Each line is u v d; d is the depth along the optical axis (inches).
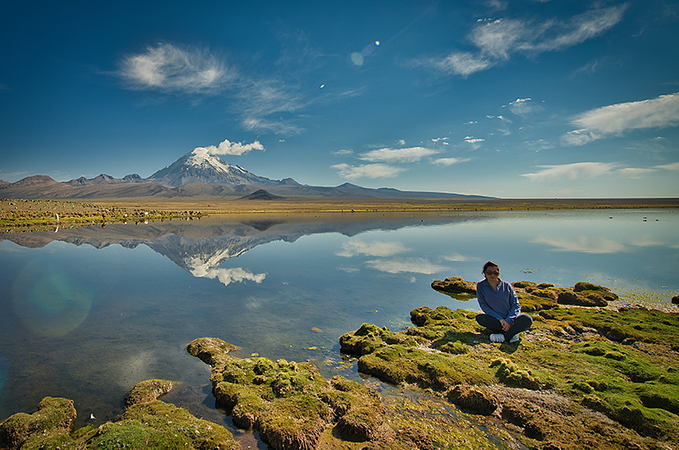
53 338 455.2
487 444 248.5
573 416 270.8
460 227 2169.0
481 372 343.9
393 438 251.3
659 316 513.3
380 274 861.8
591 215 3390.7
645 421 253.3
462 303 625.0
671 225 2155.5
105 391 324.8
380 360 375.9
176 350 420.5
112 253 1163.9
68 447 236.7
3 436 246.8
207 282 773.3
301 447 243.3
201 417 286.8
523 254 1153.4
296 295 671.1
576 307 597.3
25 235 1594.5
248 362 364.8
